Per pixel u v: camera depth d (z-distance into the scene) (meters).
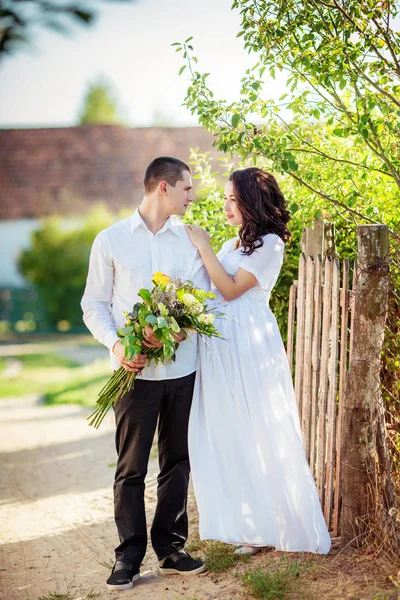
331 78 3.71
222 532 3.30
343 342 3.58
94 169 25.33
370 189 4.05
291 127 4.08
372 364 3.33
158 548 3.46
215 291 3.58
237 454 3.38
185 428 3.41
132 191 24.59
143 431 3.32
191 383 3.41
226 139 3.87
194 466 3.34
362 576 3.05
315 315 3.81
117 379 3.28
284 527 3.35
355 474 3.36
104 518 4.76
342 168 4.09
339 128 3.75
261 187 3.53
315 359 3.83
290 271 4.45
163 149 25.45
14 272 25.06
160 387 3.32
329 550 3.40
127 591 3.26
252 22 3.88
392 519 3.27
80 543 4.24
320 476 3.80
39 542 4.32
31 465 6.48
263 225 3.52
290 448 3.42
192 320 3.13
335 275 3.62
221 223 4.66
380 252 3.30
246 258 3.48
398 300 3.59
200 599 3.05
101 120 45.91
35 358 15.52
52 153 25.92
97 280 3.43
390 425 3.62
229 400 3.40
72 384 11.38
